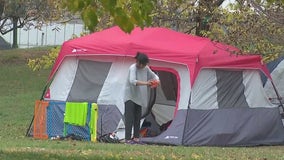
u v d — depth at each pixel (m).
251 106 51.53
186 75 49.69
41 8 91.25
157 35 52.97
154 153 39.53
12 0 94.75
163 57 50.25
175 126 48.66
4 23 106.62
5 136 53.12
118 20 23.69
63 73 53.75
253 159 39.72
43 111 52.28
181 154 39.78
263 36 49.88
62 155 34.72
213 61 50.19
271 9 44.88
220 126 49.03
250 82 52.25
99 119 50.94
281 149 48.28
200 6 59.34
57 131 51.56
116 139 49.25
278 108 53.12
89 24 23.67
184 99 49.41
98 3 23.97
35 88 95.00
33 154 34.38
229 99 50.75
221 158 38.88
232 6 54.72
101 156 35.47
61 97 53.00
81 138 50.44
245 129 50.00
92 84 52.28
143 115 51.34
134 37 52.50
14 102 80.38
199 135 48.19
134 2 24.19
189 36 53.69
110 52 51.50
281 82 57.31
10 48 138.38
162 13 60.91
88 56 52.91
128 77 47.88
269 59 52.41
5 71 107.69
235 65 51.22
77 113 50.69
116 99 50.94
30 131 53.94
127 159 34.91
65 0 24.25
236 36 51.66
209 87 50.12
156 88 52.62
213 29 56.78
